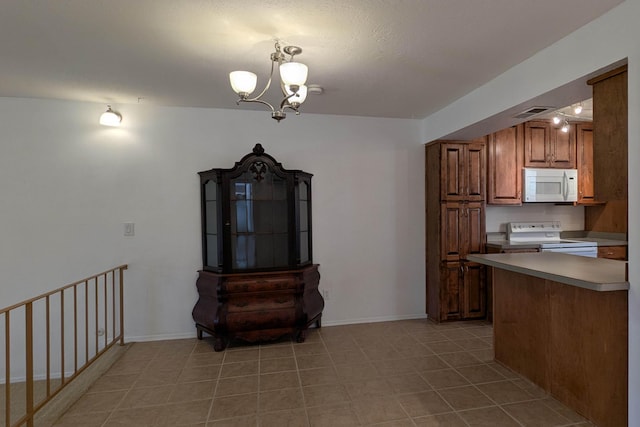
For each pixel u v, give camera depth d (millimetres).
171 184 3467
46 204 3240
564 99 2420
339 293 3855
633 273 1809
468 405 2252
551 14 1874
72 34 2037
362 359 2961
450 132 3453
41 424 2107
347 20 1913
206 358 3018
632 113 1767
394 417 2135
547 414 2143
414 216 4027
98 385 2566
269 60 2404
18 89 2953
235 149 3586
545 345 2381
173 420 2139
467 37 2119
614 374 1924
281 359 2979
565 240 4395
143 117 3412
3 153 3154
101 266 3354
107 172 3352
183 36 2074
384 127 3934
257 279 3229
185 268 3502
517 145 4141
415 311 4043
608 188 1964
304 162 3750
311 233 3645
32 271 3227
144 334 3449
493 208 4477
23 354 3209
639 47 1722
